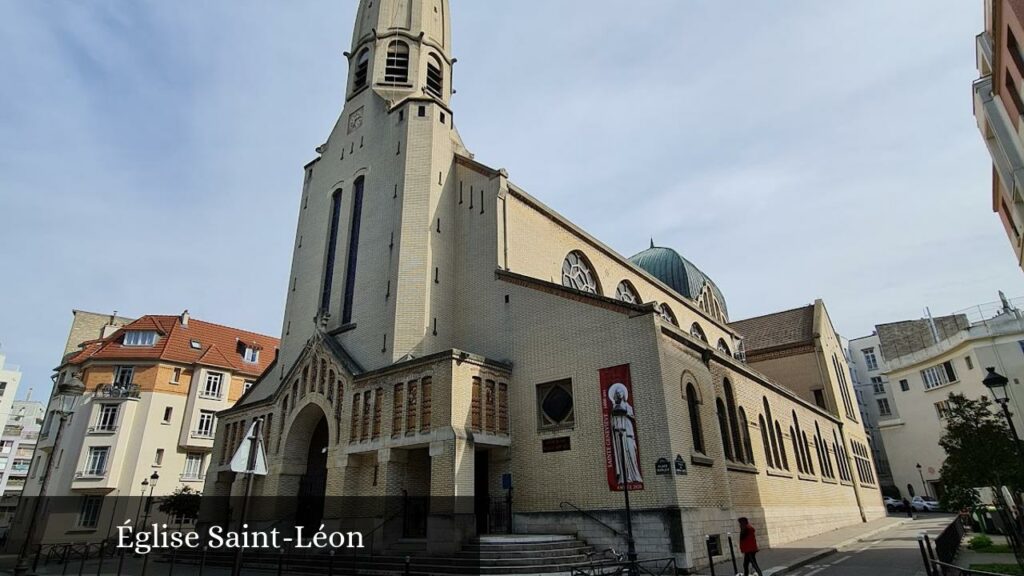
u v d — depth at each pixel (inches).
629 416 751.7
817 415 1542.8
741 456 978.7
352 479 869.2
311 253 1274.6
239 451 491.2
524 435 846.5
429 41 1412.4
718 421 903.7
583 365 823.7
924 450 2481.5
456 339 1013.2
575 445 790.5
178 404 1793.8
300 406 1007.6
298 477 998.4
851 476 1684.3
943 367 2368.4
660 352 758.5
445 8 1523.1
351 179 1241.4
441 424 769.6
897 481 2561.5
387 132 1200.8
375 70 1336.1
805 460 1337.4
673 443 718.5
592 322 835.4
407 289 1000.2
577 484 770.8
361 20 1493.6
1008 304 2220.7
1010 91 805.2
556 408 836.6
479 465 880.9
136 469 1653.5
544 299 907.4
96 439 1663.4
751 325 2160.4
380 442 837.8
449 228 1099.9
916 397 2539.4
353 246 1178.6
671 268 1955.0
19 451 3565.5
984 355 2135.8
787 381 1919.3
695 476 756.0
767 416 1173.7
